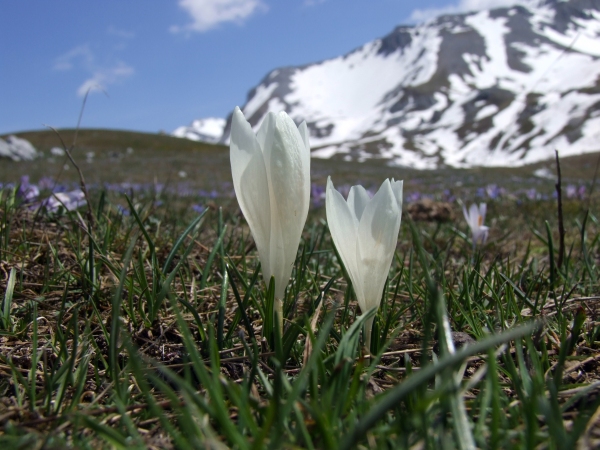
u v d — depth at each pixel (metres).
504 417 0.09
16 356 0.14
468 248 0.35
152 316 0.15
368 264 0.11
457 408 0.08
